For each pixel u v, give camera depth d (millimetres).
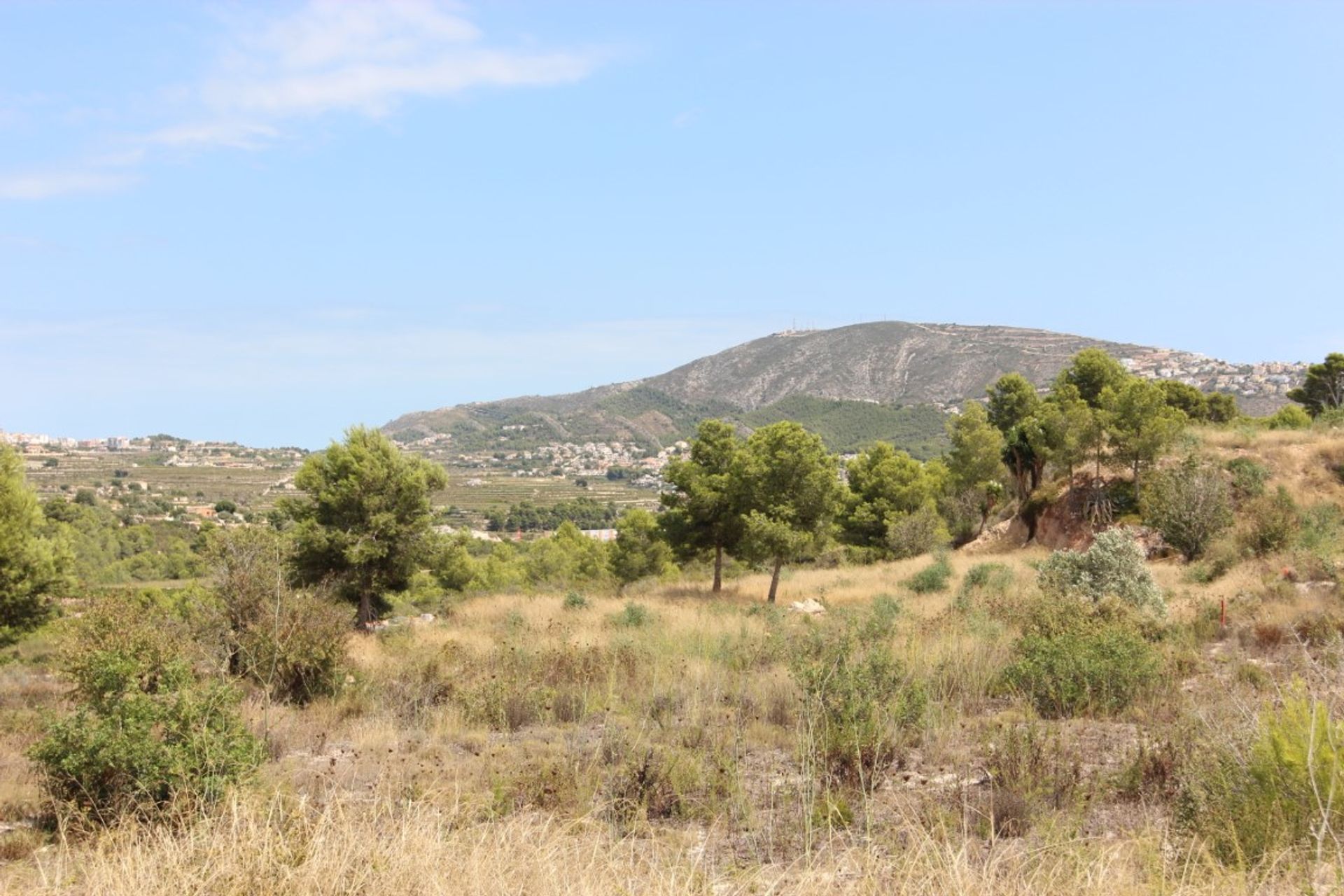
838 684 9930
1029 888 4762
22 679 17719
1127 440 33312
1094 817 6820
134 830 6234
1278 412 53188
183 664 8812
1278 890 4586
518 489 178375
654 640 17422
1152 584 17859
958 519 48406
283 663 13336
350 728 11680
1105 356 53219
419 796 7422
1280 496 27094
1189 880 4836
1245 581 20453
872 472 50812
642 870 5637
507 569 54156
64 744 7738
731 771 8023
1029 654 11969
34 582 24812
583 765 8852
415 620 30219
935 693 11312
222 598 14531
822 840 6426
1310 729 5527
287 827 5633
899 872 5113
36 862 6199
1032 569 27156
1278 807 5352
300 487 29703
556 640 18688
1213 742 6496
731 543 34500
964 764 8641
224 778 7621
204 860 5125
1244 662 12094
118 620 11930
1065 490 36031
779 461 31109
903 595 26094
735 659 14914
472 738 10625
